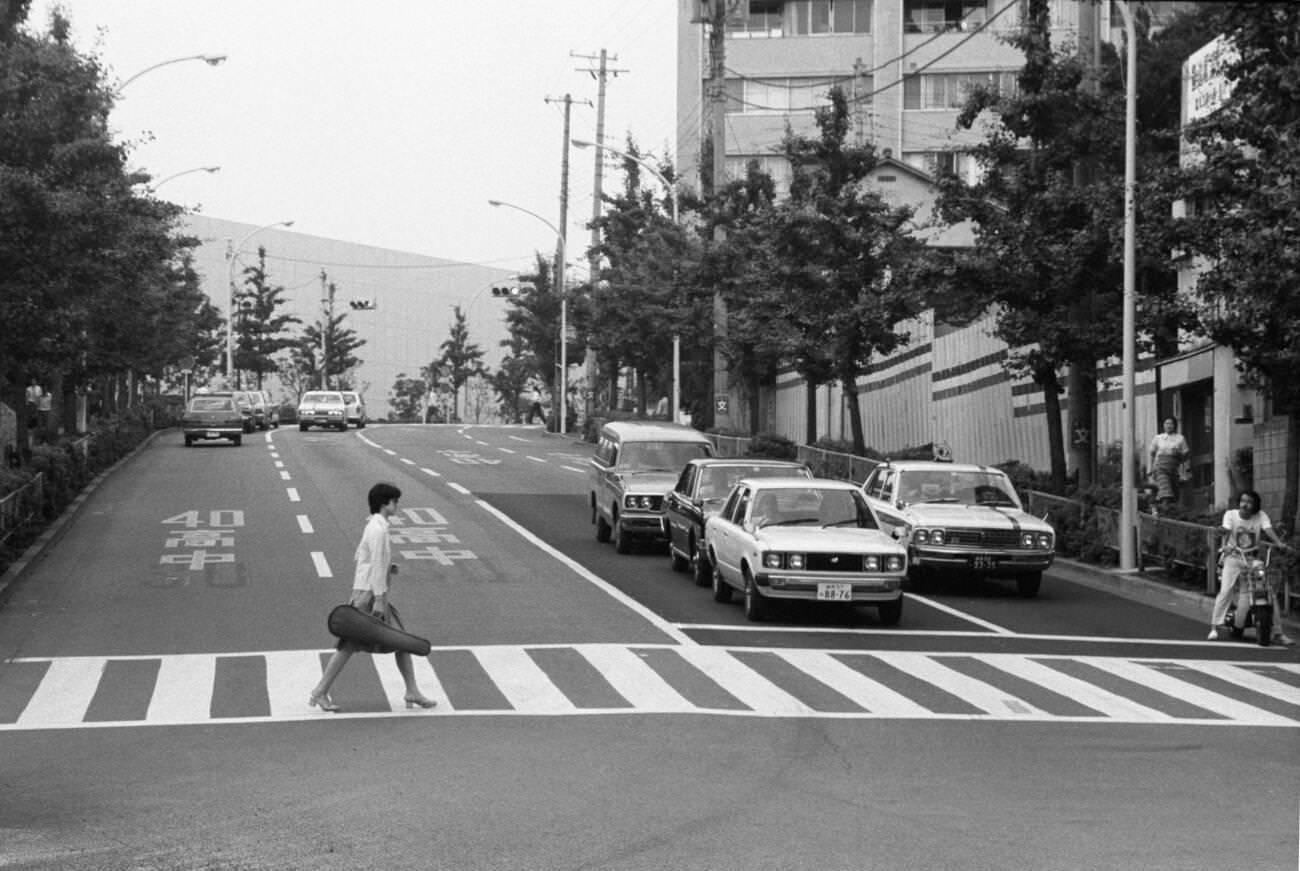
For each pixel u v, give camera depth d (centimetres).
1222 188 1948
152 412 6031
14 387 2875
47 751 1160
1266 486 2367
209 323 7750
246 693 1409
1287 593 1895
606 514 2628
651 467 2573
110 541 2627
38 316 2145
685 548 2233
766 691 1419
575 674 1504
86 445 3691
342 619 1305
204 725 1262
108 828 920
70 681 1472
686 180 6712
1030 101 2556
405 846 873
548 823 926
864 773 1079
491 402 12006
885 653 1648
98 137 2198
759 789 1023
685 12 7012
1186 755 1161
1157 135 2217
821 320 3353
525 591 2103
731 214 4034
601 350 6106
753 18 6288
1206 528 2048
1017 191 2622
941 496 2205
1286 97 1789
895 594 1825
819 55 6228
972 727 1264
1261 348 1858
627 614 1908
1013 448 3312
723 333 4009
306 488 3594
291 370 10062
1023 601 2084
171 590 2103
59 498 2977
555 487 3769
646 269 5131
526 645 1678
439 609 1941
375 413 11350
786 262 3356
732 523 1969
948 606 2027
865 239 3278
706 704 1352
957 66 6078
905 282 2769
